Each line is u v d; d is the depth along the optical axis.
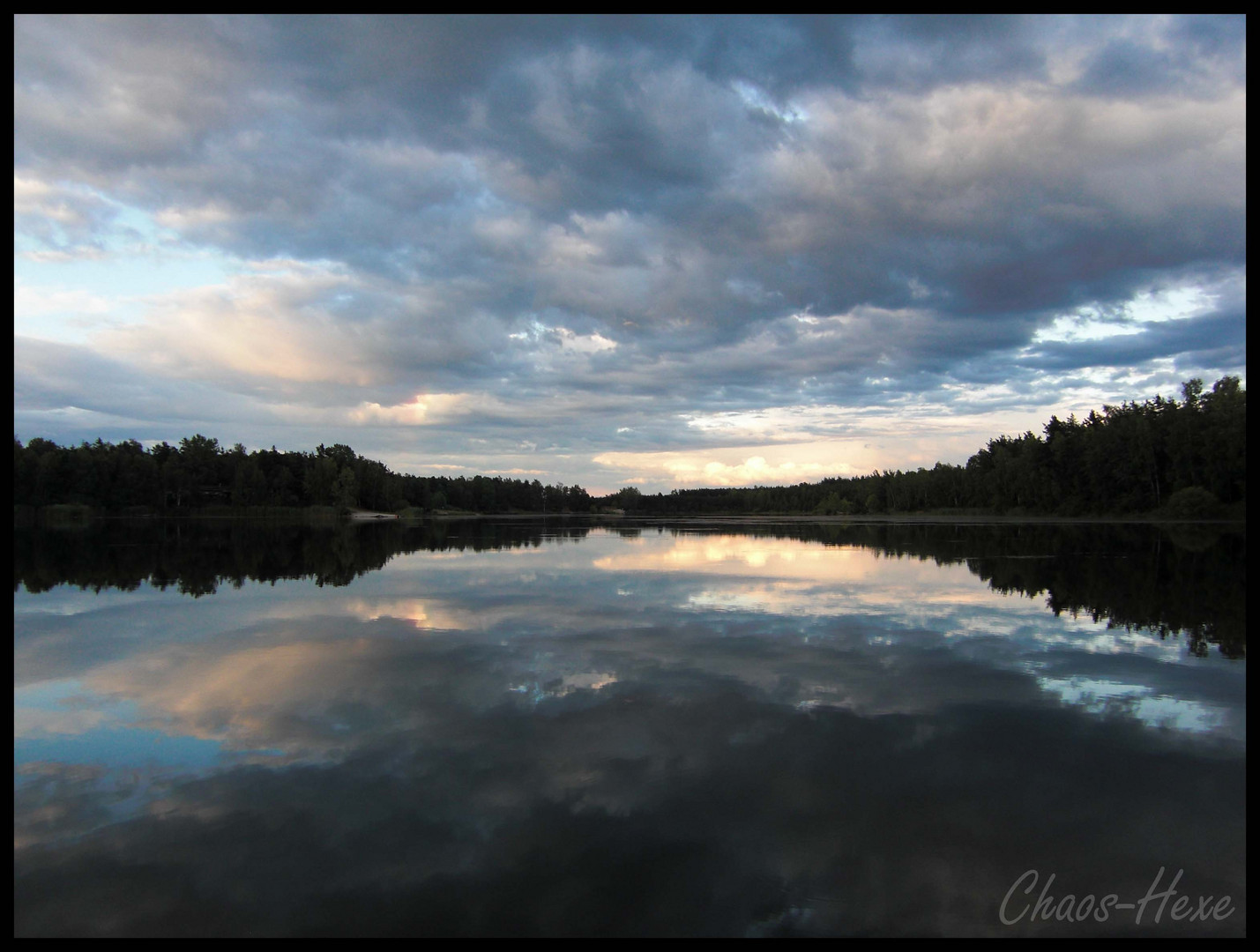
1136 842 5.55
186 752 7.36
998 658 11.31
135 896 4.84
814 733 7.86
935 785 6.53
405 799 6.23
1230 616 14.91
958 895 4.85
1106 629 13.58
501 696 9.22
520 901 4.75
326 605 16.62
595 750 7.35
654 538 49.78
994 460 108.81
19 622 14.39
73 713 8.60
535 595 18.28
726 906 4.69
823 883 4.96
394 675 10.25
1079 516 83.81
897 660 11.15
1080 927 4.55
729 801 6.17
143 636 12.93
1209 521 65.19
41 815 5.97
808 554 32.38
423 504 161.88
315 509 118.88
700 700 9.04
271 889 4.90
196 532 56.62
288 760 7.12
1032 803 6.18
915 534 50.75
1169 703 9.02
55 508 89.94
